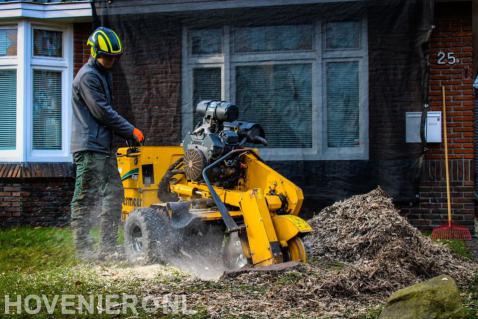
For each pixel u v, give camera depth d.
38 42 13.41
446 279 5.45
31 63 13.30
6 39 13.39
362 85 11.90
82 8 12.93
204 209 8.30
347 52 11.96
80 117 9.09
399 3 11.73
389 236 8.71
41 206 13.13
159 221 8.24
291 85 12.17
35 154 13.34
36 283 7.06
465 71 12.08
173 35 12.41
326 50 12.03
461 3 12.06
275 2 12.16
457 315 5.24
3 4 13.02
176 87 12.40
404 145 11.73
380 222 8.91
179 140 12.38
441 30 12.12
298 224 7.68
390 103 11.77
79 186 9.12
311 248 8.49
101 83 9.05
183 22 12.40
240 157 8.48
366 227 8.95
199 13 12.35
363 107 11.89
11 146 13.41
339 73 12.01
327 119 12.02
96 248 9.26
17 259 9.01
